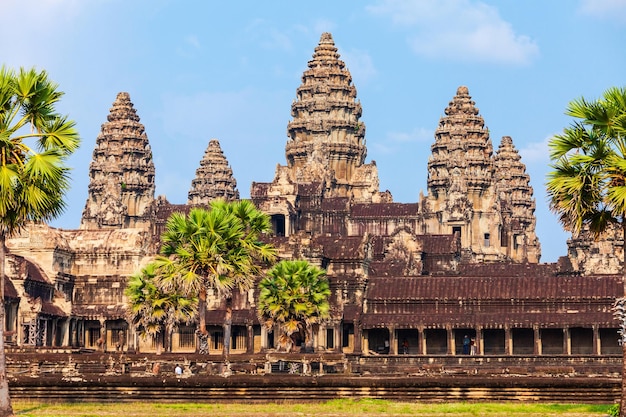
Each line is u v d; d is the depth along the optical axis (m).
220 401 77.69
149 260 176.75
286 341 136.62
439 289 171.38
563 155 70.25
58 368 103.00
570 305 167.00
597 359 150.12
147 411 73.62
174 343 174.00
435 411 72.69
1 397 70.88
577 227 69.88
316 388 77.56
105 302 174.62
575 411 72.38
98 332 176.75
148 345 173.62
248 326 170.00
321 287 139.00
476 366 142.75
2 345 71.44
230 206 117.75
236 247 115.38
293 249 171.50
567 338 164.62
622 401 68.81
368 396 77.38
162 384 78.00
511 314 167.88
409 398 76.94
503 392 76.75
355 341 168.12
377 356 153.25
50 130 72.81
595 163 69.50
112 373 96.69
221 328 173.50
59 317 167.75
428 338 173.38
